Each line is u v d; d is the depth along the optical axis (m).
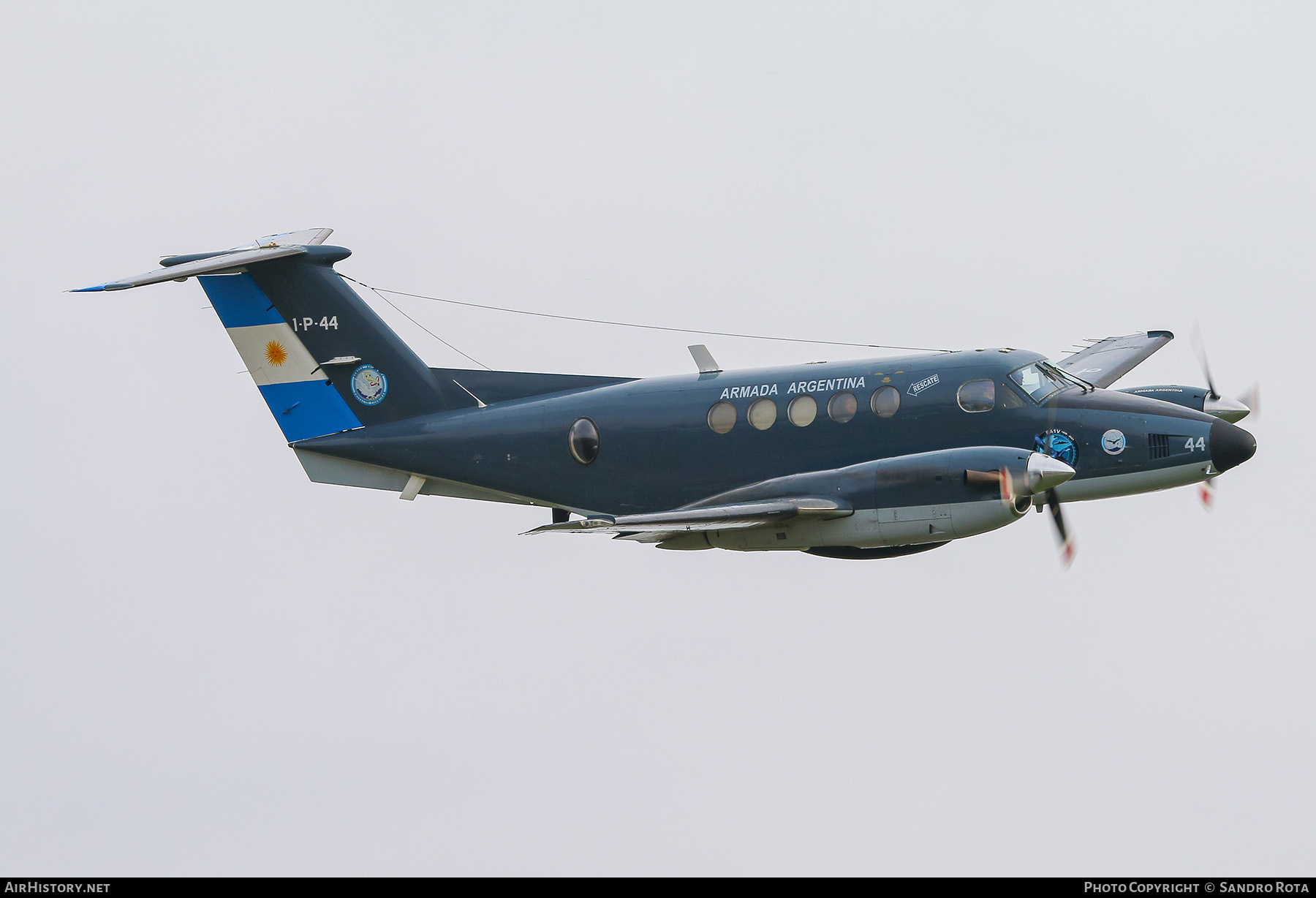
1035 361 83.81
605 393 91.44
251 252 96.06
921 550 86.12
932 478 77.75
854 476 80.25
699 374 90.50
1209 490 84.75
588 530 79.19
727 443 86.88
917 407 82.69
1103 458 80.44
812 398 85.06
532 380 94.81
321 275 96.62
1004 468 76.00
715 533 83.69
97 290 91.56
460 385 95.94
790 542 82.25
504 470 93.25
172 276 92.25
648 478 89.50
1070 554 82.81
